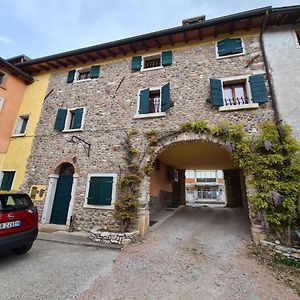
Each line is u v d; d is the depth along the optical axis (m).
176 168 14.68
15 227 4.50
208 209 12.43
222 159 11.52
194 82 8.73
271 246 5.57
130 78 9.89
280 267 4.83
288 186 5.93
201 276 4.27
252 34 8.71
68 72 11.43
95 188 8.47
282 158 6.21
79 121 9.85
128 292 3.57
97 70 10.70
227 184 14.63
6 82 11.07
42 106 11.16
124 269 4.50
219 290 3.73
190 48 9.47
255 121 7.36
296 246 5.58
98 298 3.34
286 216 5.80
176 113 8.40
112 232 6.89
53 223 8.94
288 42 8.11
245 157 6.83
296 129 6.86
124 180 7.89
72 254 5.38
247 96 7.93
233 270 4.59
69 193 9.13
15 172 10.19
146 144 8.36
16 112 11.45
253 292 3.69
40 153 10.06
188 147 9.16
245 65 8.31
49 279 3.91
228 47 8.73
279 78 7.65
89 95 10.30
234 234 7.22
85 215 8.26
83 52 10.34
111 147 8.88
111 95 9.87
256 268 4.73
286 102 7.26
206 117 7.99
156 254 5.46
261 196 6.15
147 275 4.25
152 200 10.44
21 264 4.56
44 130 10.51
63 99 10.84
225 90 8.42
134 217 7.42
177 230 7.87
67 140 9.78
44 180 9.49
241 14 8.04
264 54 8.12
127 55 10.45
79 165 9.11
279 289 3.81
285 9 7.74
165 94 8.75
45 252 5.46
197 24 8.60
